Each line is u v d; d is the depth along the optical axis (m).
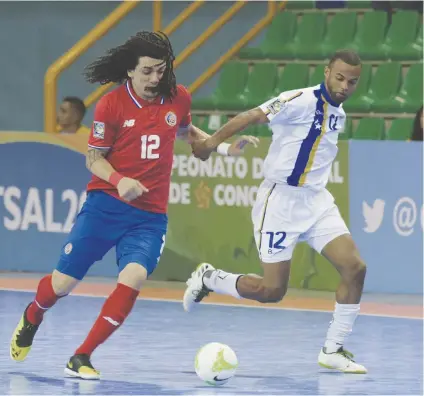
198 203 26.75
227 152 16.91
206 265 18.30
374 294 25.44
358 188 25.52
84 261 15.58
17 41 36.75
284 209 16.72
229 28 37.34
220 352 14.91
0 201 28.44
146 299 24.38
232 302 24.16
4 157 28.28
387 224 25.42
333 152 16.84
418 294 25.30
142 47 14.94
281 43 36.69
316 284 25.97
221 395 14.28
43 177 27.97
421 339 19.59
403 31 35.53
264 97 35.56
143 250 15.30
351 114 34.25
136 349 18.14
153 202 15.44
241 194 26.28
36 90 36.59
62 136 27.72
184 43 37.16
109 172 14.89
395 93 34.25
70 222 27.80
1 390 14.39
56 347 18.14
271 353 17.97
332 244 16.64
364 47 35.56
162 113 15.36
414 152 25.09
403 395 14.61
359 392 14.75
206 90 36.75
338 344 16.52
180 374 15.87
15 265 28.45
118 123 15.20
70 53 29.67
